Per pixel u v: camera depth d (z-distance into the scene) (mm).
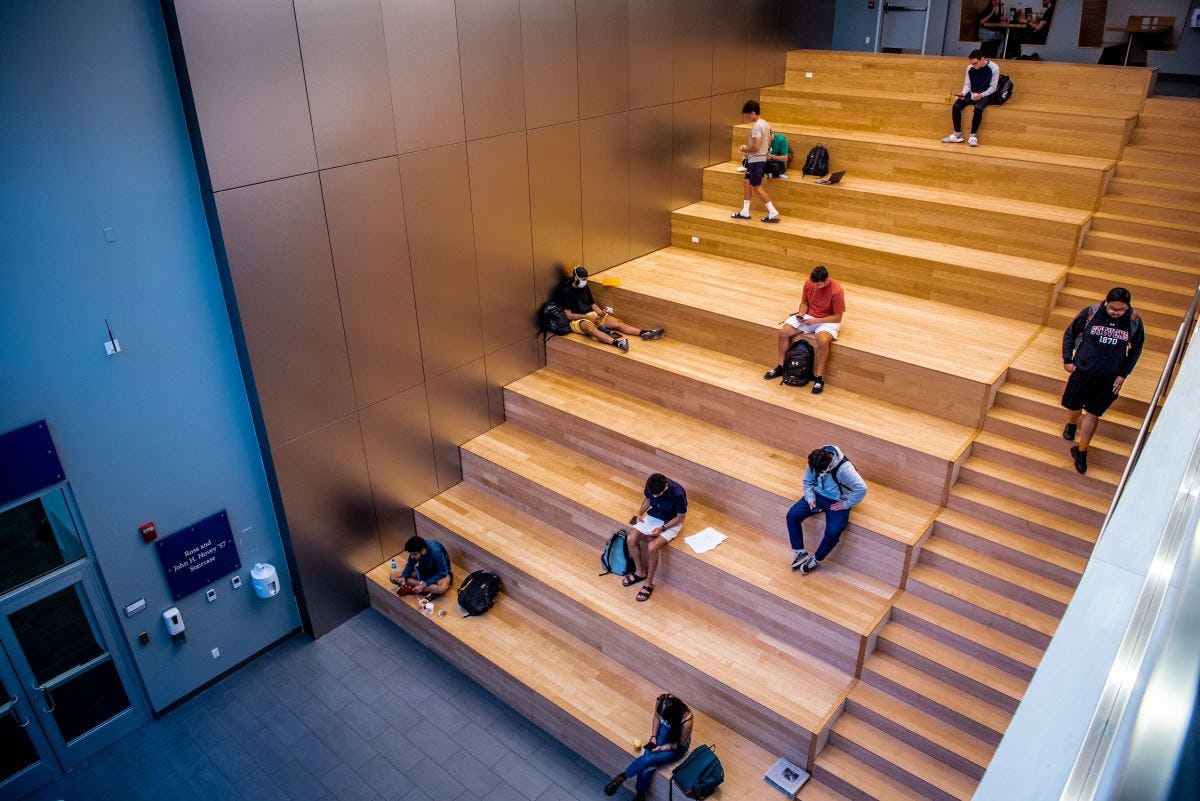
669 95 10883
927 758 6684
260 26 6859
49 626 7223
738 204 11742
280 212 7410
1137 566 1251
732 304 9883
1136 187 9672
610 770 7348
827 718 6844
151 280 7023
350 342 8320
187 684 8203
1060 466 7578
